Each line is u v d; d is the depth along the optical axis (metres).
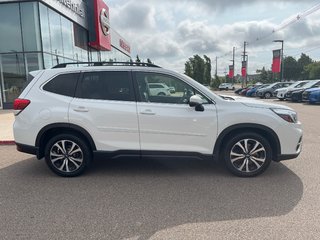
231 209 3.90
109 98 5.08
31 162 6.20
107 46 27.14
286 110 5.03
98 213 3.84
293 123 5.00
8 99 16.91
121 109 4.98
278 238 3.19
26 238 3.26
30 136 5.14
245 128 5.05
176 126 4.95
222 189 4.58
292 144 5.02
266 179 4.99
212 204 4.06
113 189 4.64
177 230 3.39
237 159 5.09
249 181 4.91
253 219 3.62
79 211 3.90
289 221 3.55
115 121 5.00
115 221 3.62
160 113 4.94
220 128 4.94
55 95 5.14
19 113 5.18
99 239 3.23
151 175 5.27
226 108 4.96
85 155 5.18
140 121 4.97
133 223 3.57
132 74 5.13
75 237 3.27
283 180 4.94
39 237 3.28
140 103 5.02
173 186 4.74
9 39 16.42
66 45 19.81
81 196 4.39
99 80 5.15
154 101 5.05
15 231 3.41
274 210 3.85
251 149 5.05
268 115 4.92
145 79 5.13
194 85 5.07
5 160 6.38
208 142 5.00
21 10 16.08
